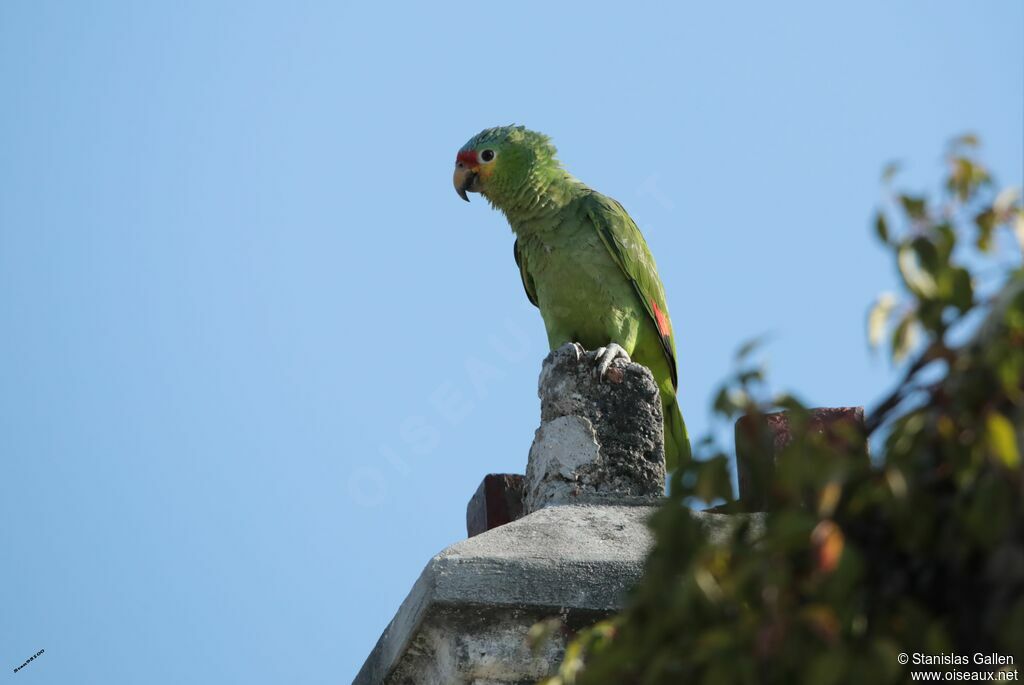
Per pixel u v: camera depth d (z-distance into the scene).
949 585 5.92
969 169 5.91
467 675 9.99
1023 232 5.79
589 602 10.01
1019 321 5.45
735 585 5.82
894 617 5.88
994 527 5.41
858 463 5.89
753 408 5.88
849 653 5.65
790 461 5.78
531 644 7.77
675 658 6.11
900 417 5.89
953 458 5.62
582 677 6.63
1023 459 5.43
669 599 6.12
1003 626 5.35
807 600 5.73
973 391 5.59
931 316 5.78
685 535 6.14
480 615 10.06
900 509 5.69
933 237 5.79
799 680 5.70
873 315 5.82
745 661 5.75
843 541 5.76
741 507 6.39
